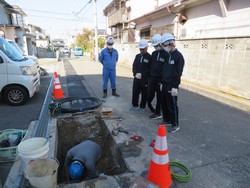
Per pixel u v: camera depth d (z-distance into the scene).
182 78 8.04
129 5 18.80
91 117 4.38
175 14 9.48
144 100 4.62
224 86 6.00
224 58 5.90
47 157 2.57
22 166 2.58
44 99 5.88
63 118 4.15
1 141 2.94
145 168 2.54
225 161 2.77
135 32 16.31
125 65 14.42
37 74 6.17
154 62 4.09
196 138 3.43
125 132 3.55
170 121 3.95
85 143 3.51
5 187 2.25
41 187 2.02
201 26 8.16
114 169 2.97
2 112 4.75
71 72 11.42
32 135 3.43
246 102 5.07
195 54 7.16
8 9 19.80
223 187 2.27
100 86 7.49
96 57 20.75
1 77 4.98
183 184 2.30
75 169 2.87
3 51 5.21
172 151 3.00
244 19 6.29
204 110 4.88
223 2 6.67
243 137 3.49
